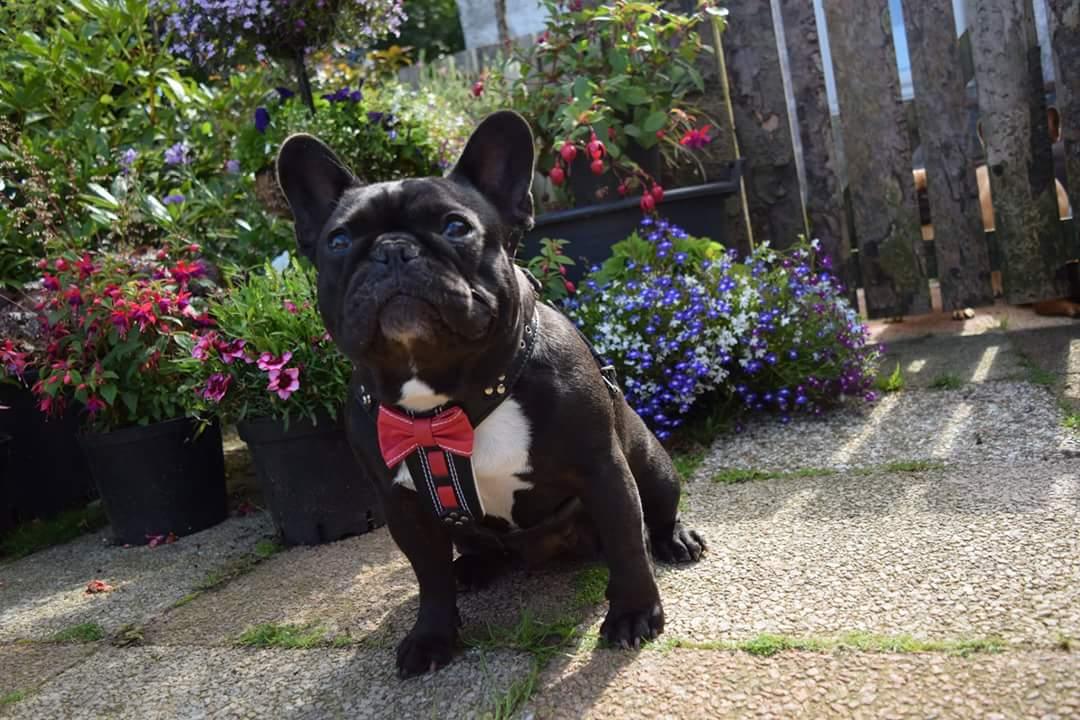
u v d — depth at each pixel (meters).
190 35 2.07
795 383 1.67
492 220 0.96
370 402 1.00
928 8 2.05
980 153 2.31
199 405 1.50
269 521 1.59
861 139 2.10
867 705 0.84
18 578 1.49
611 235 1.89
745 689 0.89
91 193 1.91
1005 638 0.90
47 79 2.06
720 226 1.94
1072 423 1.40
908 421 1.57
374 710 0.95
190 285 1.74
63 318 1.57
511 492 1.00
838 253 2.14
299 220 1.05
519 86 2.06
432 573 1.03
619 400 1.09
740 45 2.09
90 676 1.11
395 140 2.07
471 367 0.93
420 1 6.16
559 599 1.12
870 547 1.12
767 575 1.10
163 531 1.57
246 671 1.06
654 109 1.94
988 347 1.93
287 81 2.36
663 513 1.18
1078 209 2.01
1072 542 1.05
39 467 1.78
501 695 0.93
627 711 0.88
